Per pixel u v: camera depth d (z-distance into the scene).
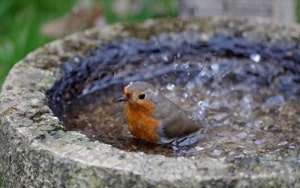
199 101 10.09
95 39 10.57
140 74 10.53
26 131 7.64
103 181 6.94
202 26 11.04
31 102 8.47
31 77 9.31
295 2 15.70
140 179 6.80
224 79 10.59
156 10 15.61
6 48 14.45
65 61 9.89
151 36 10.77
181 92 10.34
